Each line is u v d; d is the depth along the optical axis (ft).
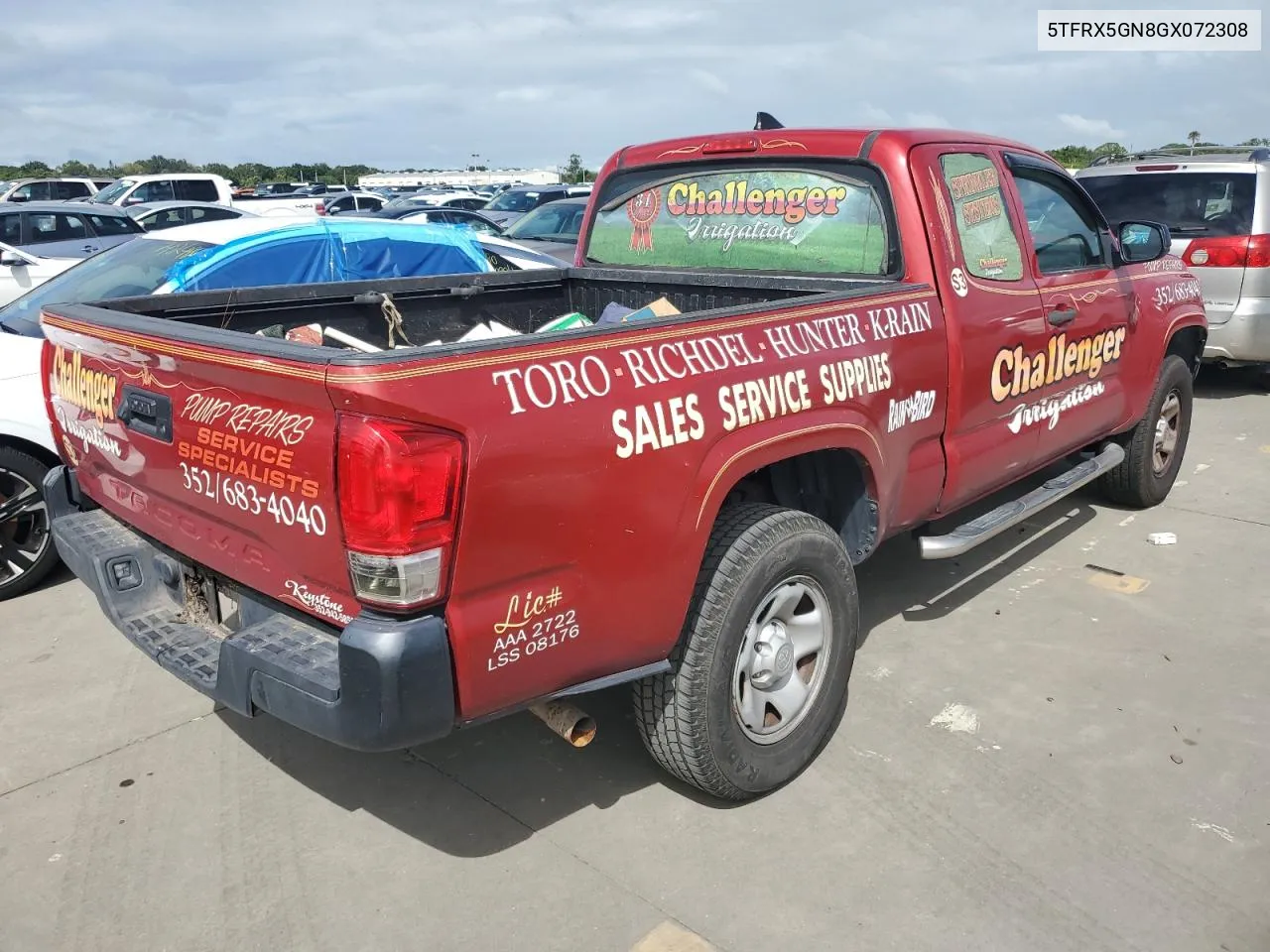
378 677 7.17
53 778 10.98
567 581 8.08
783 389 9.61
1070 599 15.20
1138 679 12.78
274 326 12.71
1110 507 19.31
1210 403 28.07
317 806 10.52
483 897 9.12
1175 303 17.84
